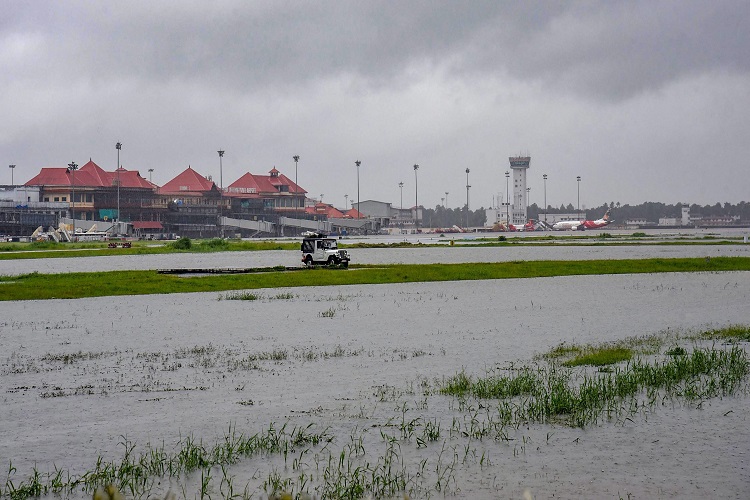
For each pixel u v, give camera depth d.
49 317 39.84
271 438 16.75
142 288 55.19
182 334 33.28
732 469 14.48
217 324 36.62
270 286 58.41
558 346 29.22
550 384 21.78
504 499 12.98
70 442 16.69
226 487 13.64
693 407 19.31
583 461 15.09
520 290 54.00
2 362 26.67
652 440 16.48
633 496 13.12
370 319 38.16
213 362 26.34
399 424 17.97
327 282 60.62
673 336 31.34
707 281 60.41
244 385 22.48
